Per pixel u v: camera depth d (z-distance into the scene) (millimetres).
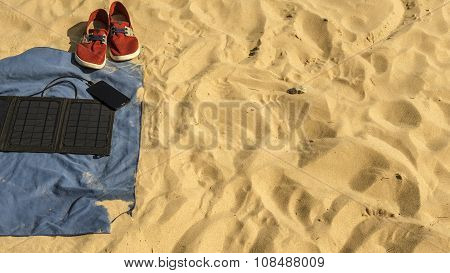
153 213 2219
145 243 2148
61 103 2520
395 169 2418
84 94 2594
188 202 2254
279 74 2826
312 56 2973
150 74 2732
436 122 2715
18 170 2311
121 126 2508
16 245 2107
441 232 2244
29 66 2621
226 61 2854
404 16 3338
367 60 2961
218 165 2385
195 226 2205
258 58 2877
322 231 2225
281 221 2244
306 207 2299
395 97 2791
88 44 2732
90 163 2373
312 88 2760
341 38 3061
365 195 2363
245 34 3059
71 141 2418
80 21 2969
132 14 3053
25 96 2529
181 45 2902
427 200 2375
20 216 2191
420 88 2871
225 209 2271
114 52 2744
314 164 2422
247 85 2744
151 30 2971
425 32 3189
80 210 2223
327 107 2656
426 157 2529
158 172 2350
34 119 2455
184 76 2748
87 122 2488
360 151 2461
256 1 3186
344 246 2221
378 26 3166
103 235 2156
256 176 2359
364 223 2275
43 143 2395
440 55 3115
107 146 2420
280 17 3164
